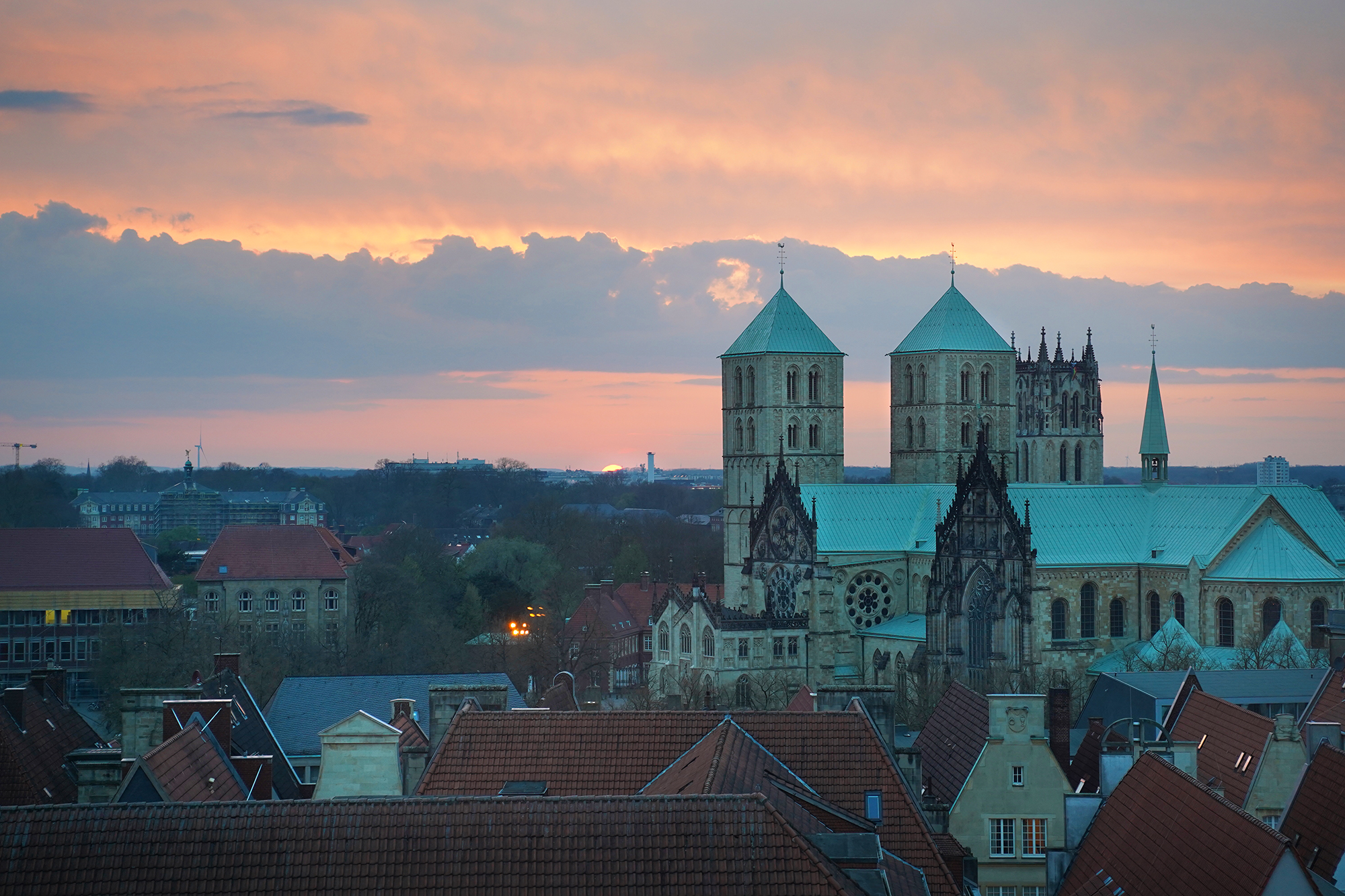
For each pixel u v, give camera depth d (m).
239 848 65.94
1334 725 101.75
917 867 85.12
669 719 90.12
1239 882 68.81
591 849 66.56
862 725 90.50
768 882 65.81
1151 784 85.94
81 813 66.69
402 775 97.25
